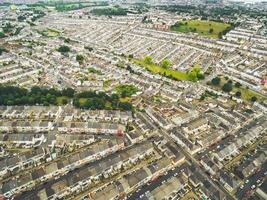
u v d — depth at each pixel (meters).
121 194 184.38
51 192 179.62
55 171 198.62
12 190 182.25
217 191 188.88
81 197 183.25
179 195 186.00
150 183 196.12
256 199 185.00
